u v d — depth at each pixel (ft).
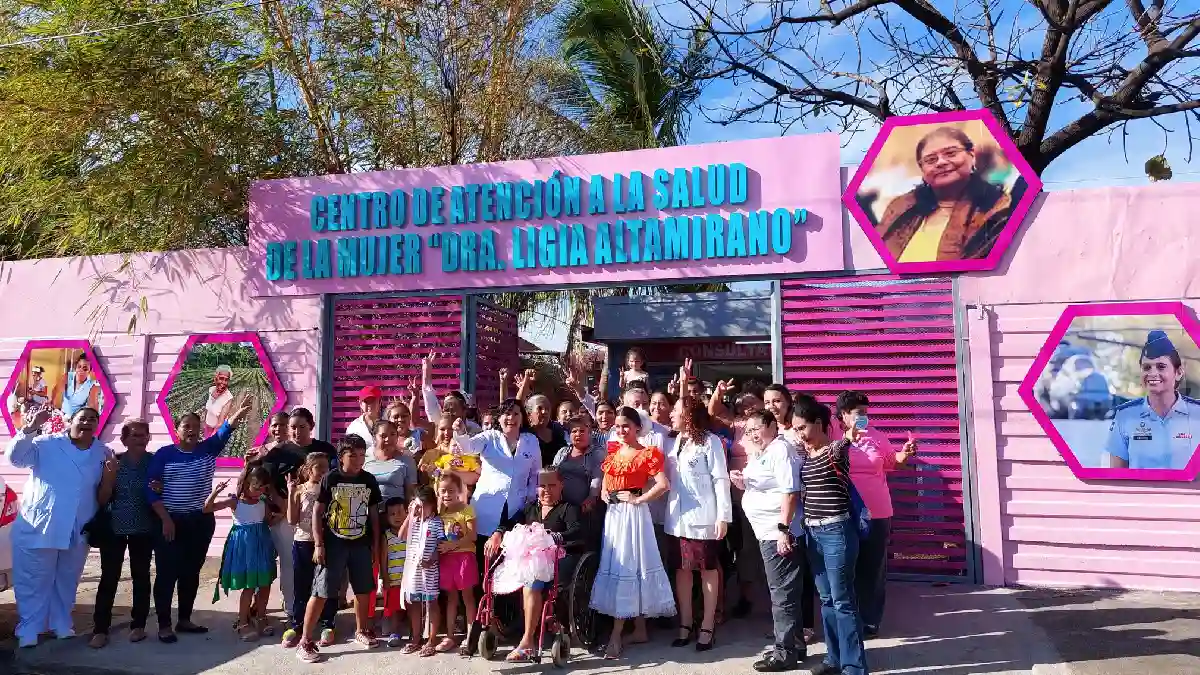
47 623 22.00
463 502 20.99
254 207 33.96
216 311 34.01
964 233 26.84
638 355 29.37
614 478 20.68
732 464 22.66
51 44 34.63
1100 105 38.65
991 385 26.32
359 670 19.47
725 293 50.80
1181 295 24.91
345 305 33.06
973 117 27.04
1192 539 24.12
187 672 19.63
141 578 22.08
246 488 22.24
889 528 20.83
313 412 32.55
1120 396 25.02
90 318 35.12
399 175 32.68
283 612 24.58
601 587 20.17
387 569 21.90
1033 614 22.11
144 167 35.76
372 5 40.37
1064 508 25.35
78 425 22.39
